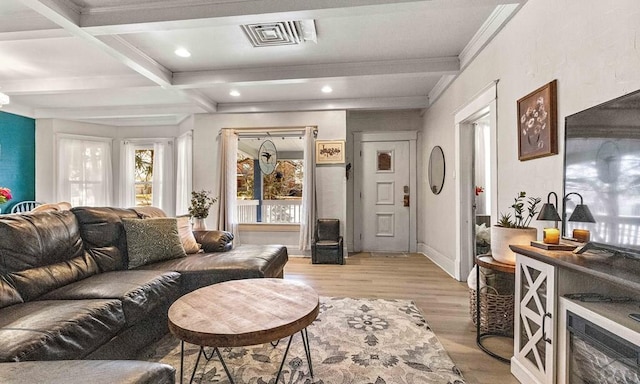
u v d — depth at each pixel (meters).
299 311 1.58
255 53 3.42
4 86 4.29
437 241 4.71
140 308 1.96
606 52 1.58
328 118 5.20
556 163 1.96
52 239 2.16
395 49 3.35
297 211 5.75
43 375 0.93
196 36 3.05
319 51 3.38
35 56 3.53
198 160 5.42
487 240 4.07
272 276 2.84
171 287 2.34
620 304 1.37
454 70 3.55
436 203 4.75
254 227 5.42
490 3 2.31
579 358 1.40
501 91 2.69
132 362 1.03
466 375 1.83
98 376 0.93
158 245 2.75
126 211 2.95
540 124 2.09
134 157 6.40
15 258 1.90
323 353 2.06
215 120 5.40
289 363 1.94
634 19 1.43
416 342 2.21
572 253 1.58
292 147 6.00
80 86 4.20
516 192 2.45
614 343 1.18
